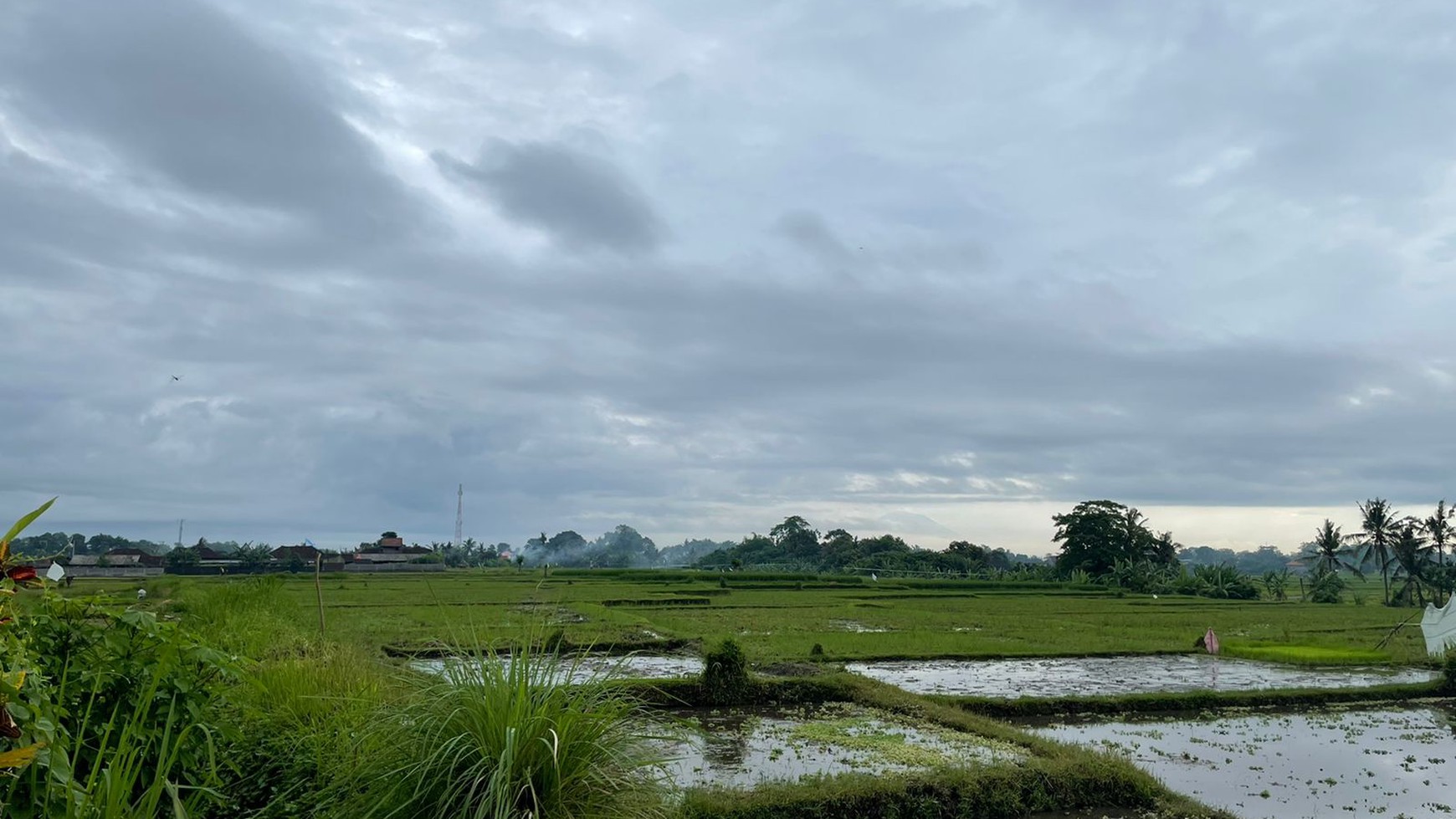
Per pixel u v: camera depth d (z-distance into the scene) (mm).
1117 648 24422
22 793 3818
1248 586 65812
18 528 3607
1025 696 16328
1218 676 20109
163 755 4242
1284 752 12273
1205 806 9383
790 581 62906
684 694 14633
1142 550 80125
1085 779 9602
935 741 11867
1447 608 23344
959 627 31953
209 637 10109
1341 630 32312
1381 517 61500
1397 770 11312
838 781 9188
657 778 5910
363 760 5336
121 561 76625
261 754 6535
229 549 91500
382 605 35125
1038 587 64125
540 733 4938
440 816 4613
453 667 5363
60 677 5102
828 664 19406
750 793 8609
